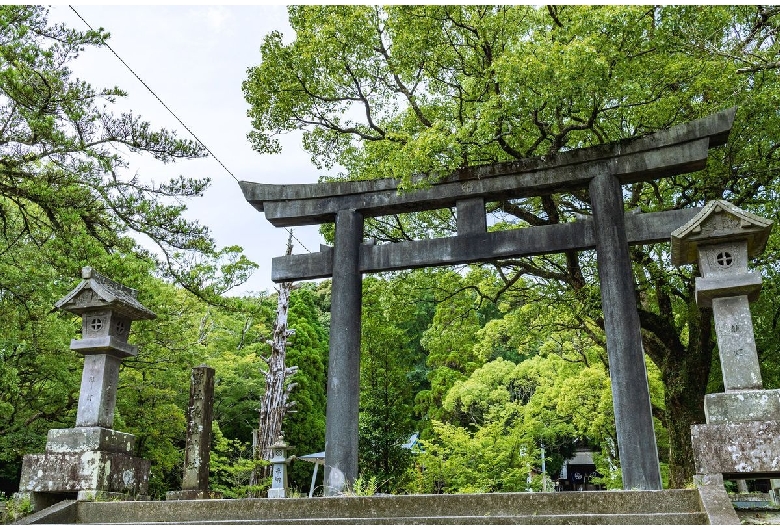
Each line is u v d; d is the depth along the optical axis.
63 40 10.33
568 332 17.95
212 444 18.69
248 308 12.91
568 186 9.69
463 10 11.53
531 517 5.77
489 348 18.16
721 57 10.38
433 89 13.02
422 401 26.70
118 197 10.94
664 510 5.90
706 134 8.98
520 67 8.78
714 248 7.20
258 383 25.06
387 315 14.52
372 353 18.11
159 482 18.81
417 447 20.00
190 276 11.79
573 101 9.20
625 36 9.16
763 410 6.41
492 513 6.25
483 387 22.92
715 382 13.41
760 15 10.88
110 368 8.27
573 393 17.80
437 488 16.55
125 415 17.17
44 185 10.20
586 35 9.20
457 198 9.99
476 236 9.65
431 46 11.54
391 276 14.88
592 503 6.07
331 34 11.88
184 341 16.94
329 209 10.48
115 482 7.78
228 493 14.91
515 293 14.99
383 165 11.78
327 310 37.41
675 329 12.62
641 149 9.26
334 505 6.68
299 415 24.83
